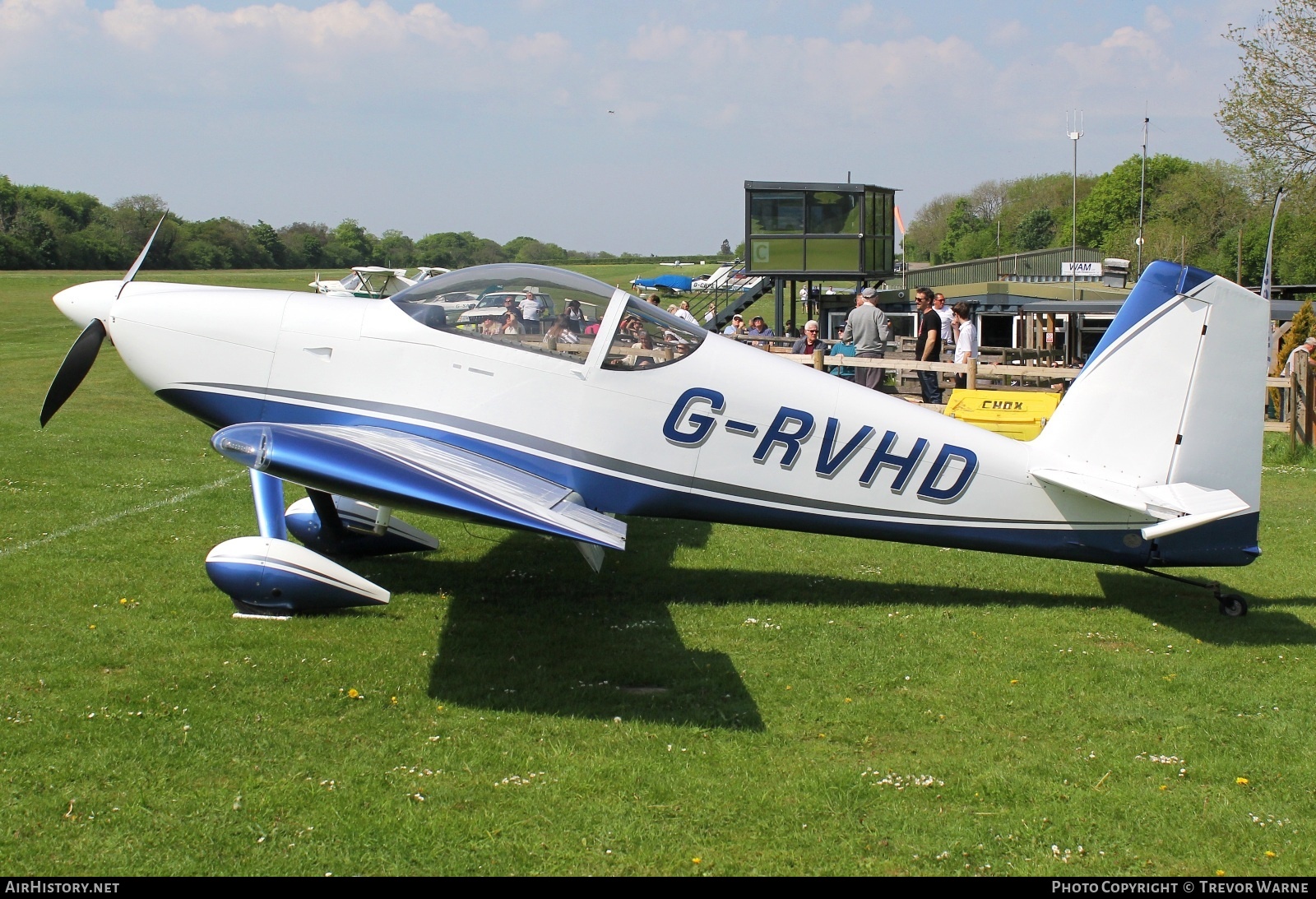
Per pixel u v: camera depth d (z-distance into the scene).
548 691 4.65
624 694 4.67
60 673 4.53
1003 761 4.05
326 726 4.15
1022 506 6.02
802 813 3.59
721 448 5.99
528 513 4.61
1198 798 3.77
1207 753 4.14
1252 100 24.73
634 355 5.90
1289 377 11.55
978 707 4.59
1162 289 5.76
